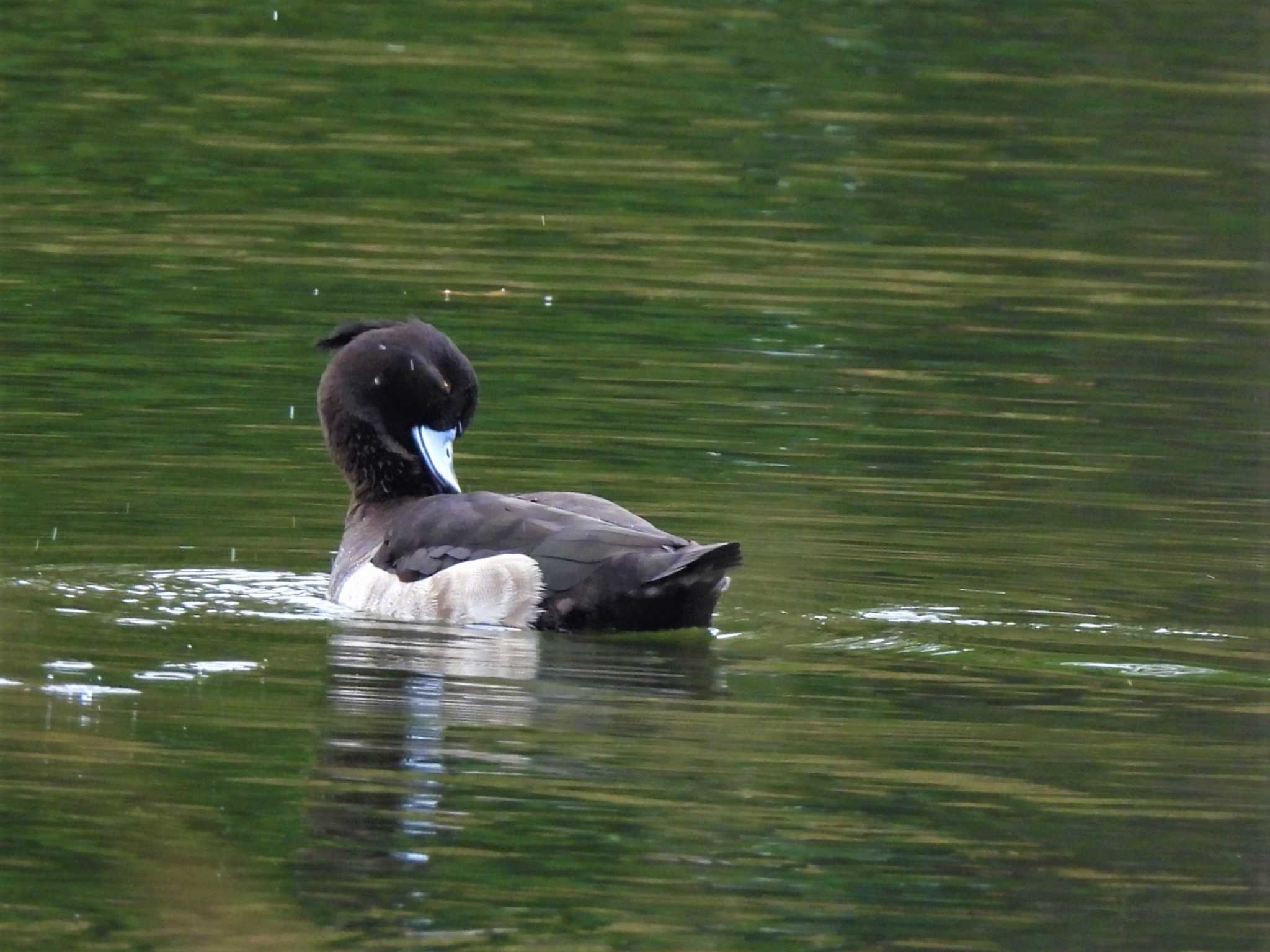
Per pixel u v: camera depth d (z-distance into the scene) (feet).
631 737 31.19
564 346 56.29
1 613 36.19
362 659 34.37
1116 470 48.08
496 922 25.40
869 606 38.37
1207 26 93.45
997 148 78.48
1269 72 87.81
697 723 31.78
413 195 70.95
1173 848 28.04
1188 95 84.69
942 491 45.98
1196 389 55.42
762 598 38.34
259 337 56.13
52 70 83.15
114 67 83.92
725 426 50.14
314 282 61.41
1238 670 35.12
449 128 78.18
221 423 49.26
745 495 45.09
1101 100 83.82
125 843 27.17
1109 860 27.63
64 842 27.17
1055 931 25.84
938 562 41.04
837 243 67.92
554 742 30.73
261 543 41.63
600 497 41.73
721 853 27.45
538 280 62.44
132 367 53.21
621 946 25.08
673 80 84.94
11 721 30.94
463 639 35.73
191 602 37.52
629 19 93.56
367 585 37.83
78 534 41.29
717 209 70.79
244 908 25.44
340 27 90.79
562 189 72.02
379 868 26.86
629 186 72.74
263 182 71.61
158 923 25.32
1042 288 64.44
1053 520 44.04
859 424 51.06
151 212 68.03
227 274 61.87
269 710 31.68
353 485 41.47
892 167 76.02
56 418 48.93
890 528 43.11
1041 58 89.20
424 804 28.45
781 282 63.46
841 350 57.57
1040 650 35.96
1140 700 33.55
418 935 25.22
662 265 64.64
